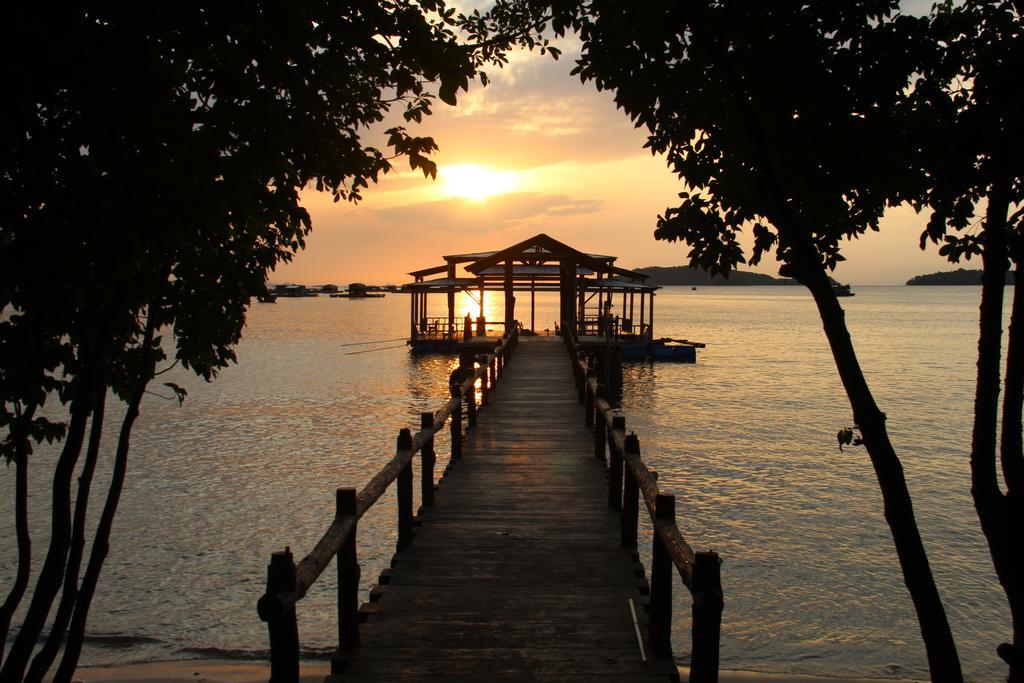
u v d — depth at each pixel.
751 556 13.23
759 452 21.64
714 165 5.32
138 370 5.57
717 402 31.31
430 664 4.67
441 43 4.58
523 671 4.58
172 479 18.16
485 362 15.19
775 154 4.99
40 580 4.80
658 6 4.65
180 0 3.86
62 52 3.75
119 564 12.66
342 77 4.62
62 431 5.32
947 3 5.24
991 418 4.98
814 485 17.92
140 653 9.68
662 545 4.73
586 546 6.94
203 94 4.32
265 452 21.34
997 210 4.83
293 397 32.31
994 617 10.99
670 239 5.47
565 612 5.45
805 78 4.54
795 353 54.12
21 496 5.10
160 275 4.94
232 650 9.77
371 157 4.84
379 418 27.12
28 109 3.82
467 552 6.77
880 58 4.52
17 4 3.62
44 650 4.89
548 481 9.41
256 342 62.47
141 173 3.92
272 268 5.54
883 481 4.75
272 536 14.14
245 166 4.34
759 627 10.55
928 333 80.31
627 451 6.57
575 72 5.15
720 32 4.67
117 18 3.90
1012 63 4.38
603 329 38.41
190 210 4.06
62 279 4.26
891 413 29.27
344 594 4.83
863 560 13.05
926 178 5.02
